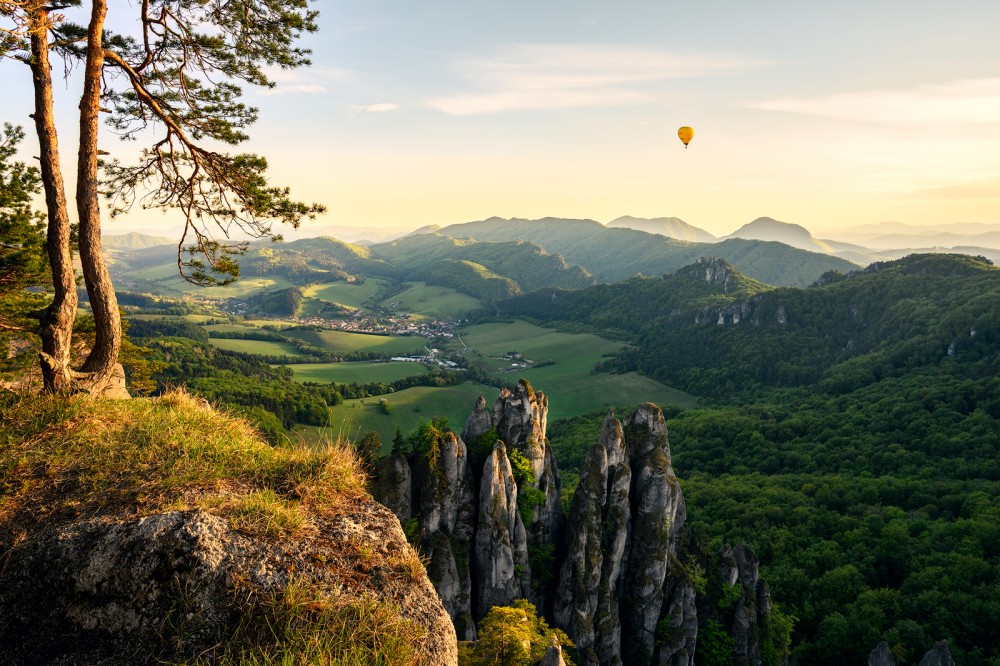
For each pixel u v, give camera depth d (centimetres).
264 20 1748
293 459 927
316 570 692
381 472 3275
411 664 625
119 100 1762
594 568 3597
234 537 702
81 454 873
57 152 1398
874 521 8281
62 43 1574
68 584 648
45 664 609
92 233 1423
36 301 2905
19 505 754
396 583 725
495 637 2338
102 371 1439
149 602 636
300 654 591
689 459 12862
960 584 6469
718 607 4094
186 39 1745
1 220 2616
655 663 3772
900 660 5484
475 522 3481
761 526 8550
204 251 1842
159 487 788
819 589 6806
